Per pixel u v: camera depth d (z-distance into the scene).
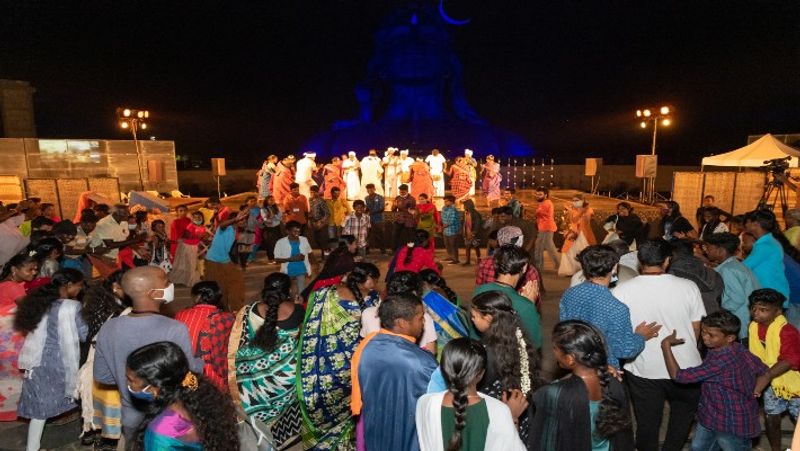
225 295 8.20
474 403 2.67
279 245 8.45
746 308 4.96
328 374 4.41
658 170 33.31
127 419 3.70
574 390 2.70
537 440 2.76
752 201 15.75
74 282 4.89
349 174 20.20
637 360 4.11
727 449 3.76
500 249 4.04
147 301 3.74
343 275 5.65
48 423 5.45
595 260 3.79
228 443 2.56
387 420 3.26
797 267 5.64
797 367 3.89
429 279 5.02
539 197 12.14
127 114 22.09
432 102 38.03
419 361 3.29
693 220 16.09
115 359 3.65
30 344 4.61
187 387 2.54
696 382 3.82
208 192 33.97
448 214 13.38
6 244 7.80
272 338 4.49
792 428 5.23
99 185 17.14
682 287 4.03
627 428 2.81
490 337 3.25
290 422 4.75
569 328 2.78
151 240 10.15
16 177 16.47
